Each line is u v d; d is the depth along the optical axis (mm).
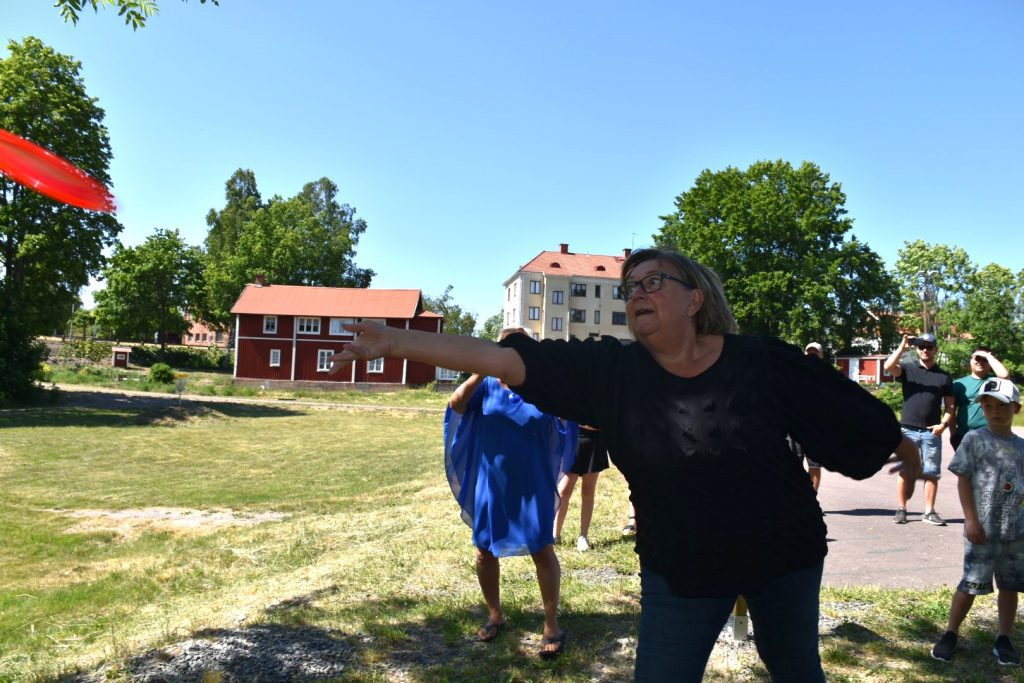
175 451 18875
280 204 77562
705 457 2021
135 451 18531
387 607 4852
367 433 25734
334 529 8117
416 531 7539
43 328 33469
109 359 65938
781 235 45594
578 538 6598
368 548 6781
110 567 7008
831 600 4898
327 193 83188
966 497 3863
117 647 4262
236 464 16375
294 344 55844
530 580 5484
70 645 4590
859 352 55875
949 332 54438
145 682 3725
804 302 44281
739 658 3887
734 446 2018
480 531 4078
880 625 4367
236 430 25938
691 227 49469
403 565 5969
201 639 4324
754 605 2170
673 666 2084
